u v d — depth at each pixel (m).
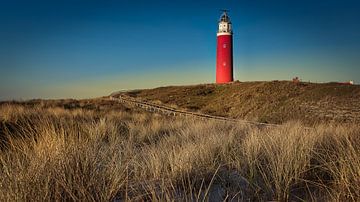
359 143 5.78
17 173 3.31
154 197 3.20
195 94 59.97
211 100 53.59
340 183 3.64
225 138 7.19
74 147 4.15
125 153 5.32
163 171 4.43
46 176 3.31
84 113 17.73
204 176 4.37
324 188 3.91
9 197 2.95
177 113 29.05
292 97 39.97
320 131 8.14
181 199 3.41
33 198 3.03
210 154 5.46
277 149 5.34
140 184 4.02
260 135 7.24
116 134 8.75
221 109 44.31
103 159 4.41
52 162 3.60
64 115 15.23
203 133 9.68
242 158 5.20
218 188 4.02
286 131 8.27
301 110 32.69
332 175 4.26
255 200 3.62
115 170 3.95
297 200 3.60
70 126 8.95
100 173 3.76
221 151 5.84
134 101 44.91
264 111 36.78
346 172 3.91
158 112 31.94
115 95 69.56
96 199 3.22
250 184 3.83
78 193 3.21
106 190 3.35
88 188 3.32
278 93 44.12
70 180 3.29
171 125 14.28
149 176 4.56
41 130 5.67
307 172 4.37
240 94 49.66
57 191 3.15
